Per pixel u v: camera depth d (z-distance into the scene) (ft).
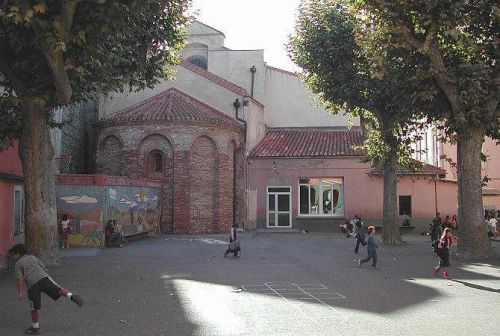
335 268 53.42
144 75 57.11
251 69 133.28
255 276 47.26
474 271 51.31
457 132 61.82
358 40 62.95
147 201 93.81
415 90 63.93
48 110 50.93
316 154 116.67
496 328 27.76
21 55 46.42
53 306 33.53
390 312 31.83
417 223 113.50
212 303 34.58
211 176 104.73
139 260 59.00
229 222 107.34
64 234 74.18
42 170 50.72
